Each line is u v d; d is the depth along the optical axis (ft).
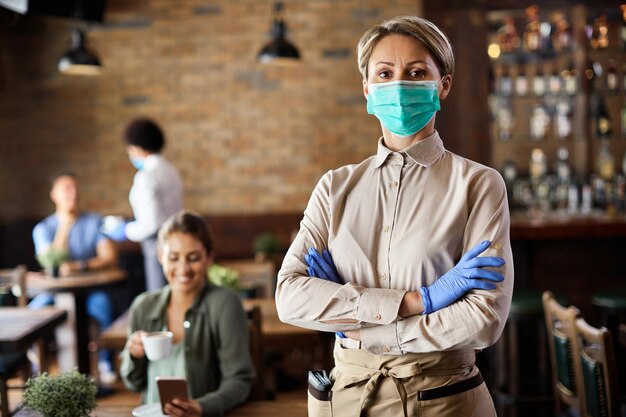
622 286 17.37
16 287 16.02
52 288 16.33
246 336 8.79
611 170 20.17
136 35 23.09
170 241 8.80
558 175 20.80
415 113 5.65
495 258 5.32
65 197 18.81
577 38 19.89
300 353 19.03
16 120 23.00
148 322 8.86
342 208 5.89
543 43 20.10
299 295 5.69
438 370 5.42
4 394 11.89
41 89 23.08
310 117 23.31
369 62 5.86
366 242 5.67
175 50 23.16
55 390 6.77
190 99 23.25
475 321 5.21
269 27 23.09
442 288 5.32
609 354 8.41
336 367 5.88
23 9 19.85
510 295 5.43
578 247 17.34
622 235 17.01
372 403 5.51
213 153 23.39
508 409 14.10
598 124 20.31
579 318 9.27
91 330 20.08
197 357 8.65
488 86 19.86
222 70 23.20
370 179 5.84
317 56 23.18
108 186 23.24
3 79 22.27
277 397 15.74
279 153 23.40
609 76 20.21
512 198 20.62
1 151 22.15
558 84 20.31
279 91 23.25
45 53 23.00
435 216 5.56
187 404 6.82
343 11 23.11
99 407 7.90
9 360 12.19
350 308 5.44
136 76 23.17
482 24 19.67
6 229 22.63
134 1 23.02
